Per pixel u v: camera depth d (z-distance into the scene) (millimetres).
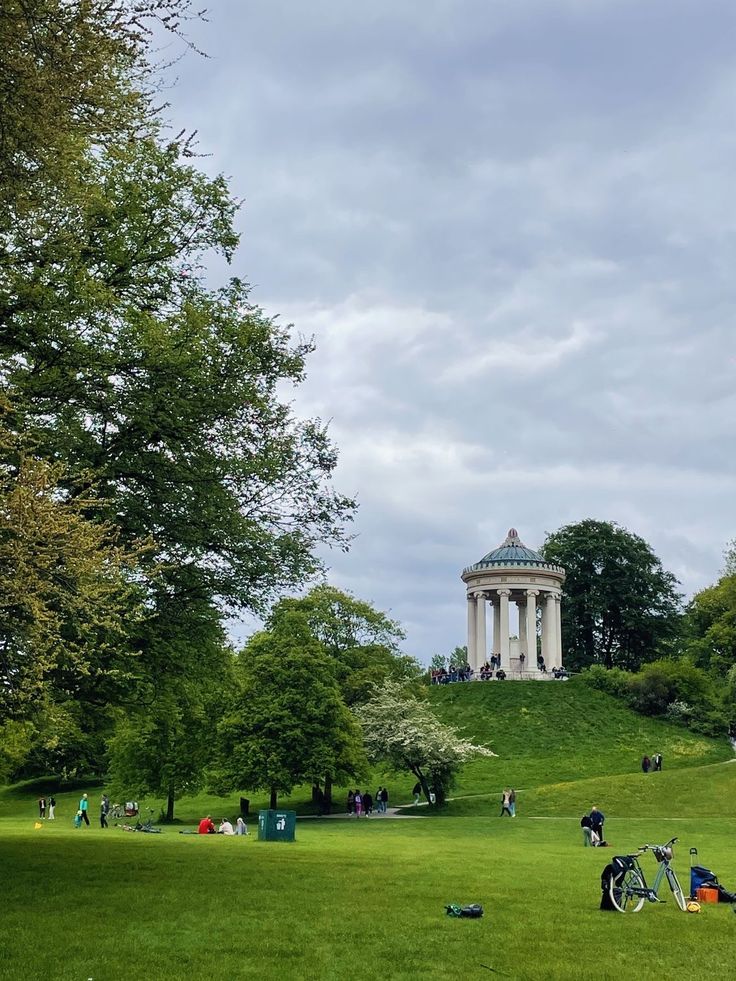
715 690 88625
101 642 21547
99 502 17062
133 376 22453
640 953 15562
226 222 25281
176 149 24547
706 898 21266
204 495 23281
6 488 16328
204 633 24891
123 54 15562
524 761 73625
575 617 116500
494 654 99812
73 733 27094
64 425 21641
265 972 13711
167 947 15086
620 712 83625
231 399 23312
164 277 24656
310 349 26141
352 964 14359
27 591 15125
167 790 60688
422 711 65375
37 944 15039
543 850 34875
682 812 54781
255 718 57312
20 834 37000
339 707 58344
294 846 33156
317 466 26250
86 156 22422
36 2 14297
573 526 120312
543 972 14133
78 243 21500
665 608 118062
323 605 73312
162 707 26750
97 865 24234
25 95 14508
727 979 14039
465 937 16453
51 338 21125
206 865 24984
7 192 16094
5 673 16812
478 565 99375
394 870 25203
